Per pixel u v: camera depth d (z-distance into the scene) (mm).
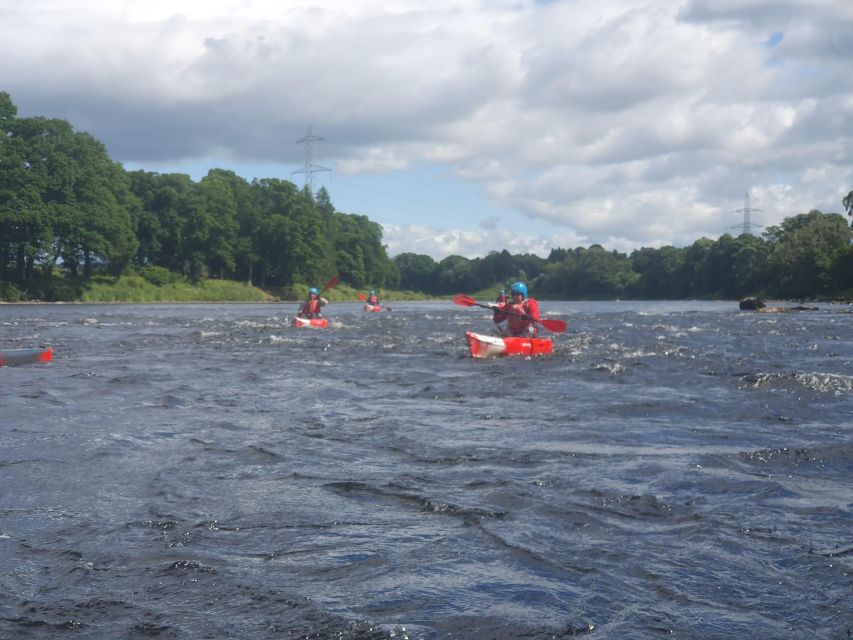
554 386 10812
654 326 27094
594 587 3561
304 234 103000
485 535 4281
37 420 7961
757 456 6137
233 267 91062
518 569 3787
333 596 3482
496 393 10141
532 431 7379
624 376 11867
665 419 8031
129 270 79250
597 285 144750
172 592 3533
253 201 103250
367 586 3590
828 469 5766
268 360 14789
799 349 16859
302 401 9414
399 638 3068
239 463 6039
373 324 28953
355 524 4504
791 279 87250
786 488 5203
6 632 3143
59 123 67938
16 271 66500
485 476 5566
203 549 4086
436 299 138375
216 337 21516
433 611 3312
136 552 4043
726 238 116625
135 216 81625
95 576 3725
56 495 5113
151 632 3143
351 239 125250
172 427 7578
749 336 21297
